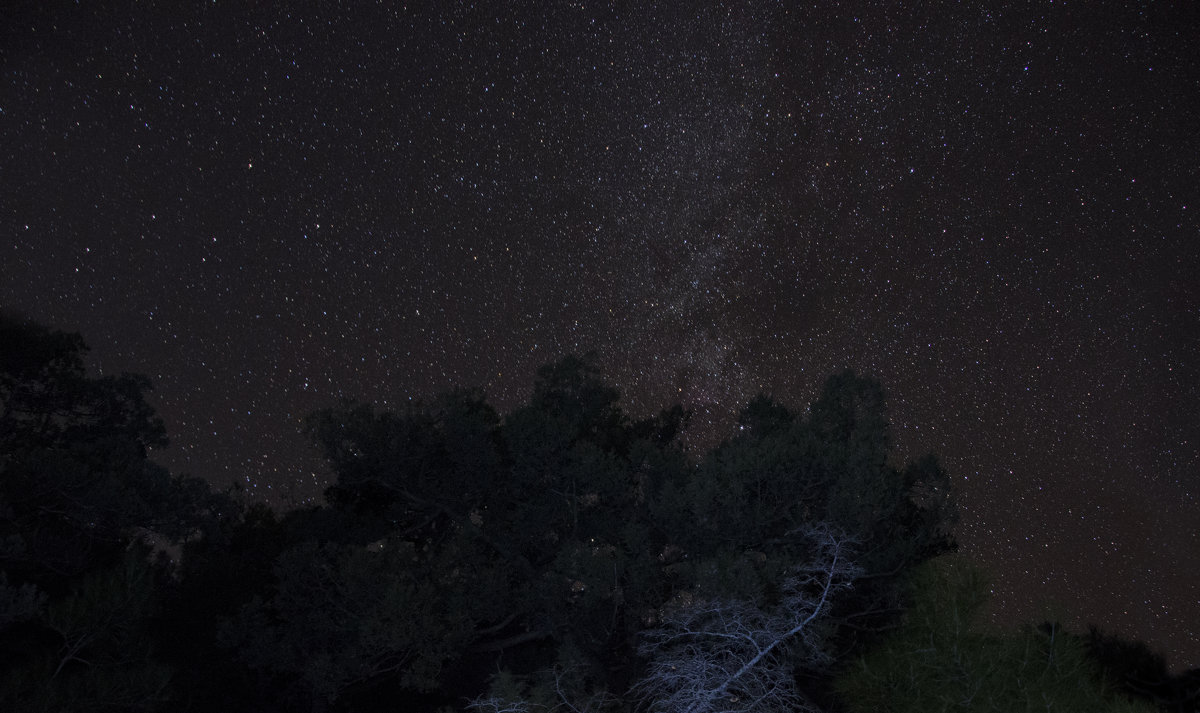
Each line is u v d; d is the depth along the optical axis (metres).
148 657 6.20
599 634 7.06
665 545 7.46
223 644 7.27
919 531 6.82
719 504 6.75
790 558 6.36
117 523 7.19
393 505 8.86
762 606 5.96
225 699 8.46
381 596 7.04
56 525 7.20
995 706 4.60
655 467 7.74
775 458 6.81
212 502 8.20
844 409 7.87
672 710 5.66
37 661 5.39
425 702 9.18
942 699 4.73
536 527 7.86
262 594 8.41
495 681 6.07
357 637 7.18
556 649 7.87
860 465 6.64
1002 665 4.78
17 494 6.79
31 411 9.69
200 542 8.83
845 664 5.90
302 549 7.31
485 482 8.22
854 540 6.18
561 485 7.88
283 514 9.68
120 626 5.92
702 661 5.62
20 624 6.38
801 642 5.94
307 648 7.30
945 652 4.93
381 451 8.13
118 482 7.16
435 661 6.80
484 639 8.64
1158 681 5.45
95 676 5.38
